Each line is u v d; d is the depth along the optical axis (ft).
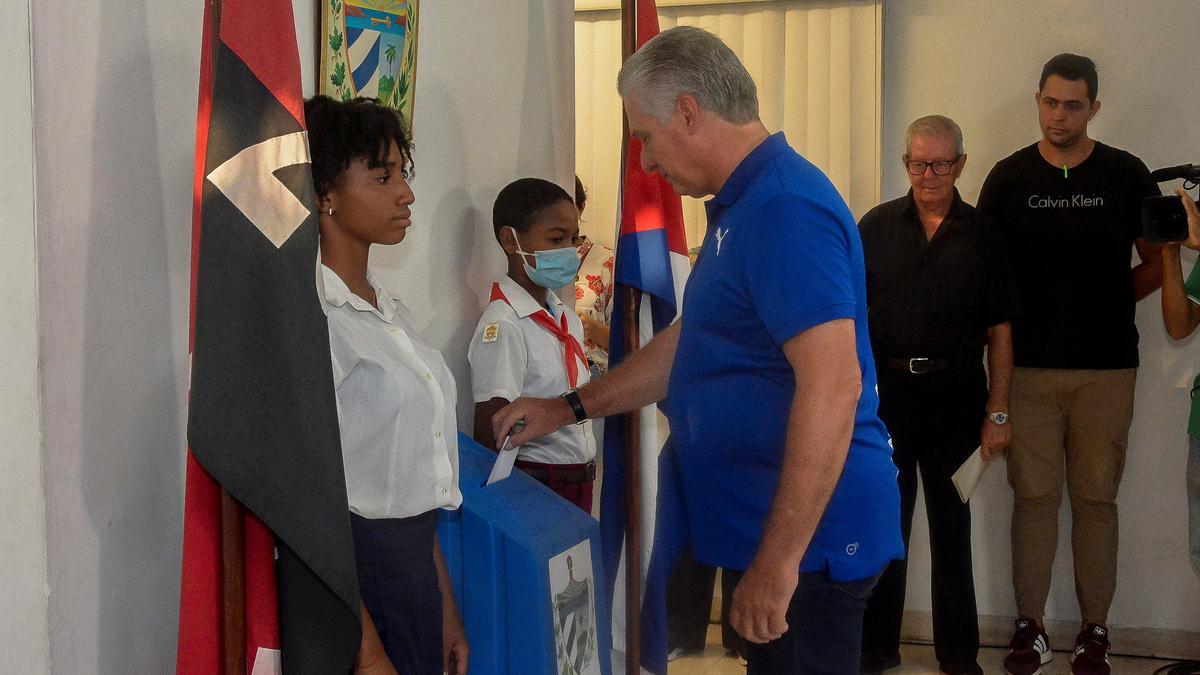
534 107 8.88
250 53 4.58
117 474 4.97
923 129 11.16
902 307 11.22
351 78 6.45
